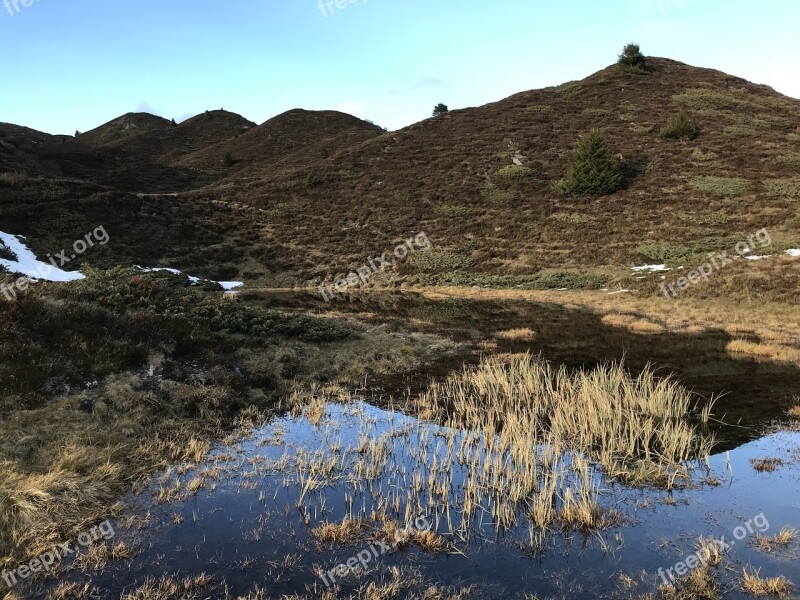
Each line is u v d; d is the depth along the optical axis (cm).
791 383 1152
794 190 3728
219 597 445
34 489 566
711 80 6506
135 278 1561
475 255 3700
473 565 500
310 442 816
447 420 931
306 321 1694
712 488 663
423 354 1494
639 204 3934
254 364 1193
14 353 919
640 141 4997
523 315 2266
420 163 5356
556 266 3331
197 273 3481
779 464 731
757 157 4422
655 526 573
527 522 582
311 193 5066
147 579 464
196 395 939
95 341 1072
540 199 4338
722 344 1590
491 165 5047
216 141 9594
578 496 637
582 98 6253
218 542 529
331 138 7862
